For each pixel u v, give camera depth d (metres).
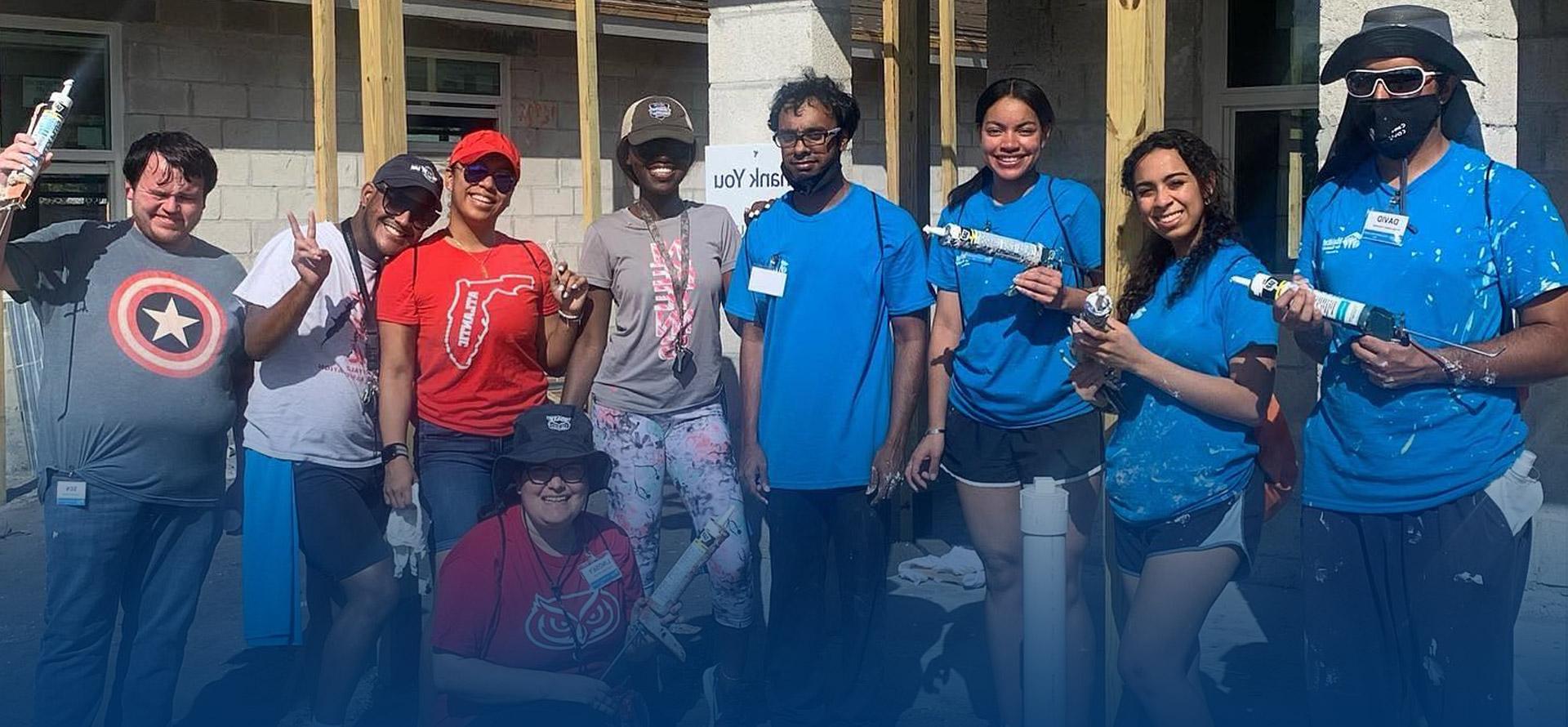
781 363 4.77
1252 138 7.32
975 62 17.33
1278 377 6.65
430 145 13.13
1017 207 4.56
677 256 5.16
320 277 4.47
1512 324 3.71
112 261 4.48
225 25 11.73
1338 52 3.76
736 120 7.43
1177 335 4.00
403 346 4.78
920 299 4.73
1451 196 3.66
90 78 11.18
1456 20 5.08
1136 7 4.37
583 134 7.70
